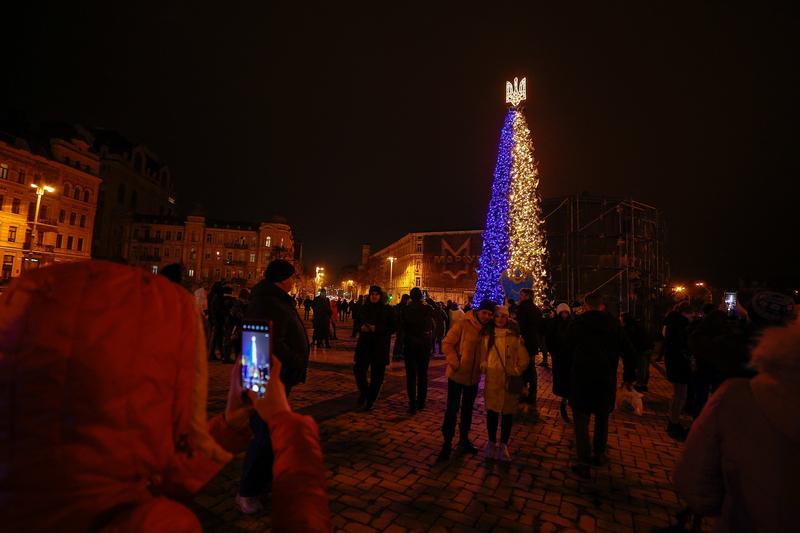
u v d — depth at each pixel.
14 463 0.57
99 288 0.64
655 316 21.81
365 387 6.68
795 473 1.35
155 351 0.69
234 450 1.10
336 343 16.41
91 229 48.03
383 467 4.38
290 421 0.98
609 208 22.50
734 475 1.51
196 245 66.19
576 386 4.54
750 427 1.47
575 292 21.81
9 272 38.47
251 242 69.12
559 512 3.61
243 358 1.14
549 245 23.42
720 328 3.84
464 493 3.88
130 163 64.69
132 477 0.66
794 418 1.35
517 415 6.76
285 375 3.40
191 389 0.80
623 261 21.55
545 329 8.12
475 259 51.28
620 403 7.18
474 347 4.84
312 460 0.89
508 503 3.73
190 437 0.81
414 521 3.35
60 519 0.57
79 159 47.00
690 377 5.89
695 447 1.65
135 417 0.64
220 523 3.16
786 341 1.41
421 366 6.69
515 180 17.34
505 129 17.89
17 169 39.72
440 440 5.31
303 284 77.94
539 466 4.62
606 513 3.62
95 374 0.59
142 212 69.06
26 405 0.57
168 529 0.65
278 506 0.82
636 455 5.11
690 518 3.54
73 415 0.58
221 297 10.41
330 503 3.58
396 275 68.19
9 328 0.60
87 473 0.59
